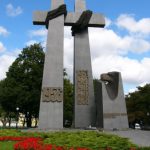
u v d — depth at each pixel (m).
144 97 55.31
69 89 55.19
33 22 31.50
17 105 47.75
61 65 30.39
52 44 30.73
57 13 31.27
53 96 29.66
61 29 31.14
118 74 28.81
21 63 49.41
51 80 29.95
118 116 28.03
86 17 31.72
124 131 25.34
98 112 29.52
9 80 48.47
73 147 13.73
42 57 50.28
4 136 18.36
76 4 32.47
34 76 48.19
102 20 32.19
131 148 13.70
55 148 12.98
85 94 30.81
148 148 13.56
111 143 14.43
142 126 56.66
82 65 31.36
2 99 48.16
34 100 47.25
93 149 13.77
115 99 28.34
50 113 29.33
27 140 15.23
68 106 54.31
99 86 29.23
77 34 32.00
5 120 76.50
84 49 31.72
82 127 29.73
